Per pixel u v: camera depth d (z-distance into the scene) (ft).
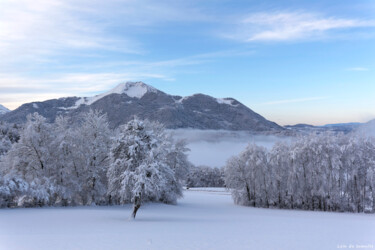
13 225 101.71
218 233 90.84
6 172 172.04
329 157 228.22
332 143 230.68
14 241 70.59
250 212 197.16
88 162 182.19
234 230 99.25
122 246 66.85
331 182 227.61
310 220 142.31
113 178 133.69
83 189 186.39
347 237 85.05
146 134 137.28
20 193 154.51
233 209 217.77
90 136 191.72
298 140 244.83
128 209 177.78
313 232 95.91
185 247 67.67
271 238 82.33
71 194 174.60
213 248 67.31
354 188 225.56
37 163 175.52
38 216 127.34
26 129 171.32
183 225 111.75
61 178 176.65
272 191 250.37
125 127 137.69
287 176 245.24
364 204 221.46
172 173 135.33
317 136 236.22
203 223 120.06
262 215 174.40
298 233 93.25
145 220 128.57
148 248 65.51
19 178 156.76
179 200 284.41
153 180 127.34
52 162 179.73
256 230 99.71
